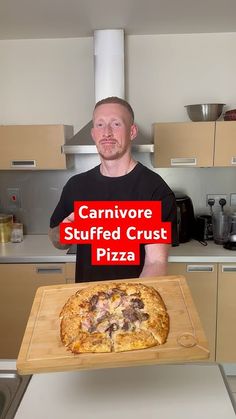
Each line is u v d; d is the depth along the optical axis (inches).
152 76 94.8
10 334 85.2
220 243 89.4
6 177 101.9
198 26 86.4
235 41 92.4
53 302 33.1
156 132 85.0
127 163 50.8
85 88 96.0
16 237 94.1
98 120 48.4
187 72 94.3
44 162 87.4
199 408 29.8
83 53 94.7
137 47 94.0
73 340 28.1
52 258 81.3
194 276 81.2
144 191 50.0
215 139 84.4
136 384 33.3
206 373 34.9
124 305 31.8
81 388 32.8
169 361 26.5
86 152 79.7
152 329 28.8
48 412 29.7
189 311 31.3
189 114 87.6
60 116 97.7
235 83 94.0
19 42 95.2
